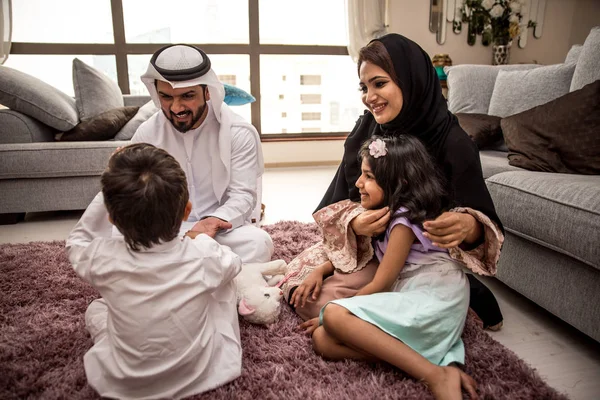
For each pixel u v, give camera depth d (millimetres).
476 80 2551
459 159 1188
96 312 1090
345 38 4258
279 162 4367
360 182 1165
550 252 1272
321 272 1303
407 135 1167
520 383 995
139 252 880
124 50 3838
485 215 1117
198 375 928
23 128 2418
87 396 919
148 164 853
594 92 1566
